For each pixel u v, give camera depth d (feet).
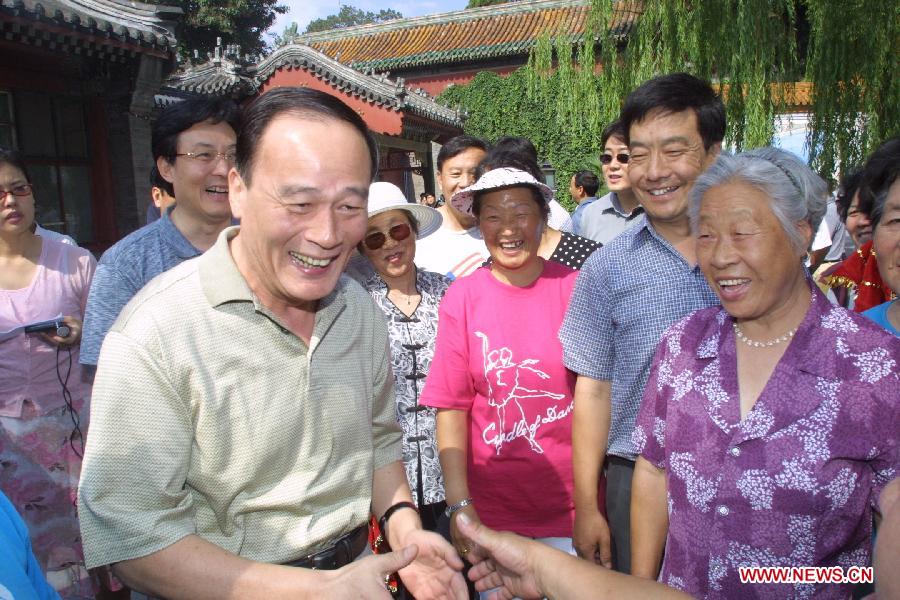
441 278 9.54
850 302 9.52
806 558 4.66
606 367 7.05
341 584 4.27
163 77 29.55
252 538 4.84
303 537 4.88
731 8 18.01
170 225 7.72
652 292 6.64
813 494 4.56
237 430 4.59
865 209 6.79
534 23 62.90
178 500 4.50
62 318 9.41
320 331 4.95
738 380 5.04
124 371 4.30
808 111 18.62
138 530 4.25
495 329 7.76
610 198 14.19
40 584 3.97
